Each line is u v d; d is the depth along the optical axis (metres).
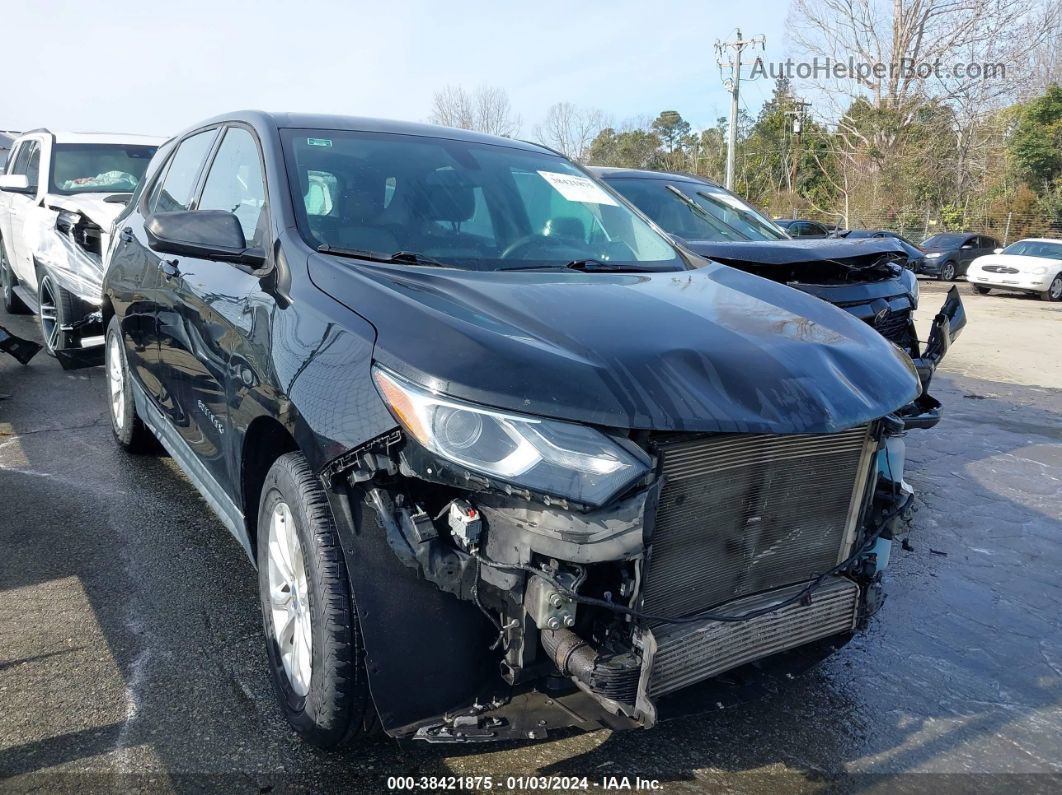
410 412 2.10
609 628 2.18
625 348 2.30
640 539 2.08
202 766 2.51
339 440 2.21
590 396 2.09
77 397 6.41
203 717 2.73
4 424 5.66
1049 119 36.53
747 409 2.24
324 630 2.29
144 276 4.06
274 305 2.72
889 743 2.86
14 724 2.66
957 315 5.27
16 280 8.96
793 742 2.83
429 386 2.09
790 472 2.49
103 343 6.29
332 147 3.38
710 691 2.47
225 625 3.29
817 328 2.81
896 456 2.94
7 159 9.66
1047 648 3.56
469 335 2.22
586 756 2.66
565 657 2.12
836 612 2.68
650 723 2.14
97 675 2.93
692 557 2.33
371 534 2.21
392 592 2.18
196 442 3.46
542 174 3.80
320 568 2.30
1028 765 2.78
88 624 3.26
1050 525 4.96
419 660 2.19
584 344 2.29
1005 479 5.77
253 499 2.98
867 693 3.16
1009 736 2.94
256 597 3.51
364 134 3.56
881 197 39.06
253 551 3.00
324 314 2.48
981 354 11.07
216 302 3.11
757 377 2.34
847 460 2.64
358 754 2.59
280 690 2.68
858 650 3.47
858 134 41.22
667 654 2.23
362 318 2.38
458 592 2.13
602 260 3.36
